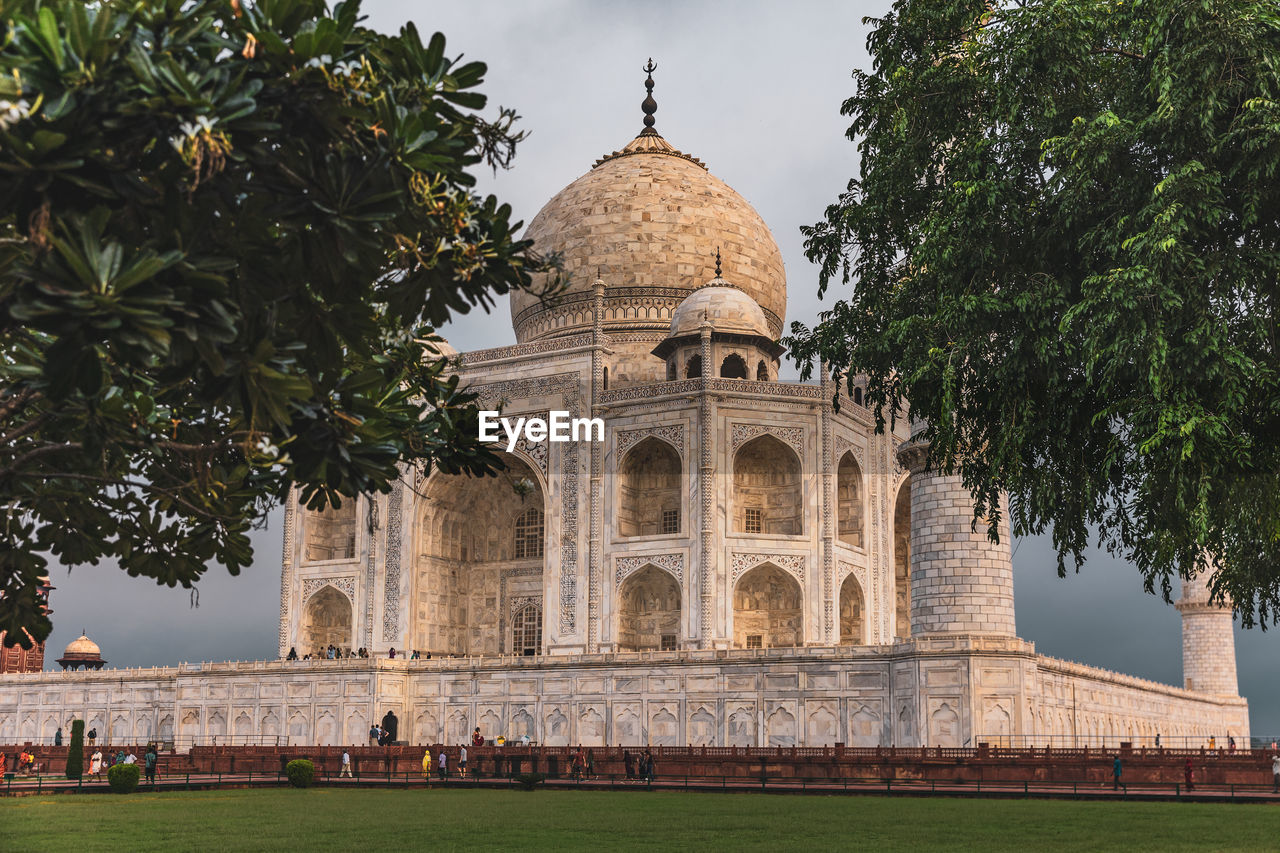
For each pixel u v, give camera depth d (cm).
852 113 3319
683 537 8488
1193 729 10362
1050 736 6594
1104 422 2834
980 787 5372
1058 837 3203
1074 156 2669
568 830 3481
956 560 6419
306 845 3061
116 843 3138
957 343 2858
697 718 7300
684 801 4816
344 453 1856
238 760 7225
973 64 2950
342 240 1641
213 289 1524
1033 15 2836
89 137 1458
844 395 8994
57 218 1423
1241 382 2561
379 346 2178
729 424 8644
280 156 1638
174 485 2108
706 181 10781
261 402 1631
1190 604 11644
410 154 1636
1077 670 7281
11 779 6438
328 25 1524
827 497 8712
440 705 8075
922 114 3094
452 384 2284
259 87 1515
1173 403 2533
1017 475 2853
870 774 5919
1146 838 3166
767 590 8806
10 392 1803
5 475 1830
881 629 9294
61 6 1452
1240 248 2623
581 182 10738
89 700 9138
